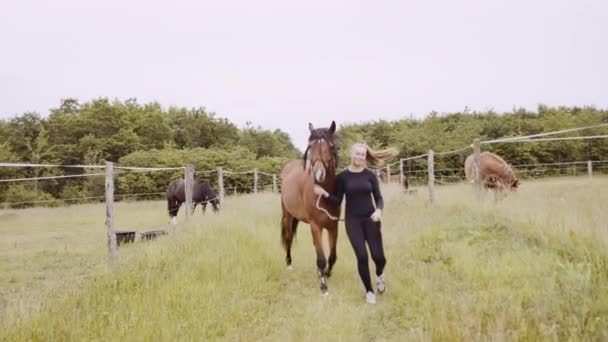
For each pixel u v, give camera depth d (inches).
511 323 117.3
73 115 1534.2
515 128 1360.7
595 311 116.0
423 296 157.2
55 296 161.9
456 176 1023.6
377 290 171.0
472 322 117.5
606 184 571.8
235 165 1200.8
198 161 1152.8
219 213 374.0
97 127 1430.9
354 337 126.0
